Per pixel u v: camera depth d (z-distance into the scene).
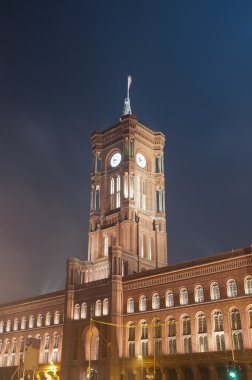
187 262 82.88
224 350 72.38
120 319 90.12
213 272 78.06
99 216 120.12
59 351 103.69
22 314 119.62
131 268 101.50
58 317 108.25
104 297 94.69
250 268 73.12
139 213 114.25
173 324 81.25
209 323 75.50
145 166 123.38
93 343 94.00
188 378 76.31
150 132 127.62
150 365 81.56
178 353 78.19
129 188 113.88
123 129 121.94
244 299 72.12
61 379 95.50
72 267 105.75
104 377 86.88
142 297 88.62
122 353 87.62
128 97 138.88
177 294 82.38
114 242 112.81
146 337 85.00
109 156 125.69
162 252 115.19
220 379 71.44
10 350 118.12
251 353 68.31
